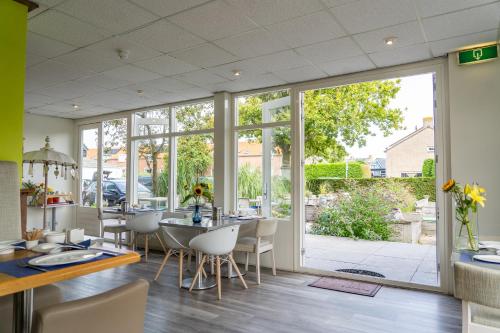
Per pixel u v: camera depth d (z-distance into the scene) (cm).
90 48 380
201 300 382
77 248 203
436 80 413
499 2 282
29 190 449
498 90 372
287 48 381
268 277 474
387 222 837
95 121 773
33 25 322
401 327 315
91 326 124
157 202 671
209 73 471
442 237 405
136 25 324
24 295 173
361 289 420
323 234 906
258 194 554
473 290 180
